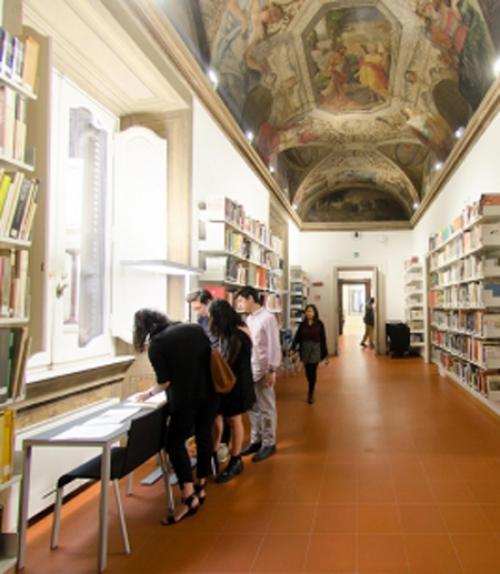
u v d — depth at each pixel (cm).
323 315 1511
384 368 1114
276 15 639
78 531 315
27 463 271
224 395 404
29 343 231
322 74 826
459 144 768
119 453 317
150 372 475
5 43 206
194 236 528
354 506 349
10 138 215
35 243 241
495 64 564
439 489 380
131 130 481
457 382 848
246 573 261
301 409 686
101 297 454
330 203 1549
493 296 589
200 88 541
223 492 380
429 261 1190
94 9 332
